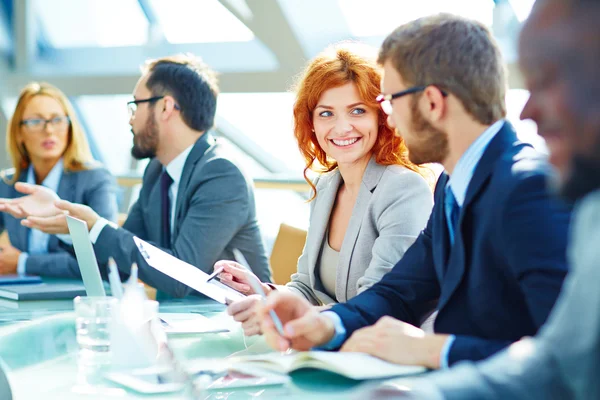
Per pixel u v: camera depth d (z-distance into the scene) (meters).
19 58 6.52
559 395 0.73
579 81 0.70
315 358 1.28
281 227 2.89
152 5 6.07
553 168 0.75
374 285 1.70
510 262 1.27
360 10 5.19
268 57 5.42
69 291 2.37
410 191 2.02
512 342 1.28
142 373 1.30
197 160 2.73
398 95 1.41
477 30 1.38
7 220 3.40
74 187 3.31
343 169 2.15
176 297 2.45
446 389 0.76
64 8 6.40
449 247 1.48
